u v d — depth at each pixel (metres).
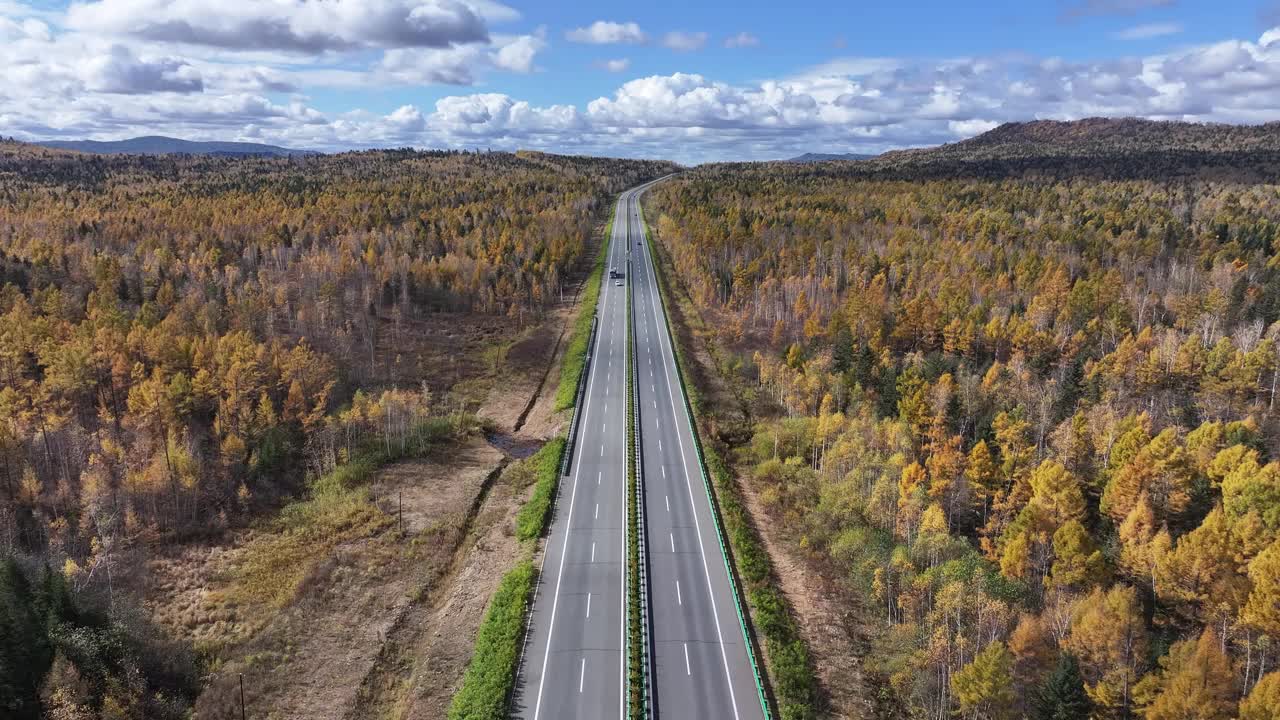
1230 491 69.62
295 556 74.56
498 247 184.50
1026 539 66.00
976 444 80.00
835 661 56.00
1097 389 101.31
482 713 47.94
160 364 104.12
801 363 113.25
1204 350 109.12
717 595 62.47
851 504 75.00
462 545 74.31
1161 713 47.81
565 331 149.62
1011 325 122.62
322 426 98.81
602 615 59.47
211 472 89.50
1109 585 63.31
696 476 85.94
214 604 67.38
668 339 140.25
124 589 69.44
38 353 103.06
